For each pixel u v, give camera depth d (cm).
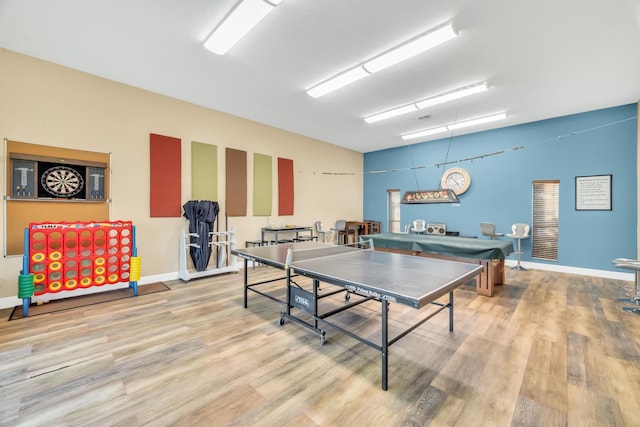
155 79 420
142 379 205
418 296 182
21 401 181
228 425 162
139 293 411
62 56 359
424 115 562
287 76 402
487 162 668
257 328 294
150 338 270
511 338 273
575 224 554
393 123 621
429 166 778
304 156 741
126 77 416
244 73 396
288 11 269
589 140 539
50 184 377
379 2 257
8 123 348
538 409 175
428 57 349
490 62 359
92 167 409
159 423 164
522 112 545
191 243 500
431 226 739
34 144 365
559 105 507
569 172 560
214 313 335
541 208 595
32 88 362
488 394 190
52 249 355
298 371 218
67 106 388
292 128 673
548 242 585
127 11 271
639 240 480
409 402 183
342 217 862
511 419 167
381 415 171
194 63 370
